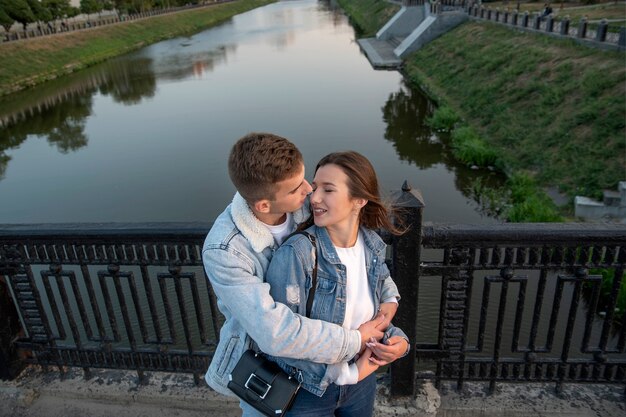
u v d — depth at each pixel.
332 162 1.34
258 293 1.25
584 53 13.71
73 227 2.10
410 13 33.53
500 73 16.44
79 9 48.38
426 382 2.39
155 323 2.33
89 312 6.72
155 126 19.52
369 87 22.84
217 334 2.30
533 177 10.80
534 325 2.14
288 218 1.42
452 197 11.05
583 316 6.21
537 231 1.89
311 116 18.89
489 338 5.95
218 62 33.06
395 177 12.55
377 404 2.30
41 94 27.16
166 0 62.44
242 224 1.31
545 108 12.73
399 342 1.41
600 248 1.92
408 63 25.98
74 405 2.48
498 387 2.37
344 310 1.35
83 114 22.44
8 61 30.42
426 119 16.89
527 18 18.62
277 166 1.21
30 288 2.32
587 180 9.57
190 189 13.05
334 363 1.32
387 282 1.54
